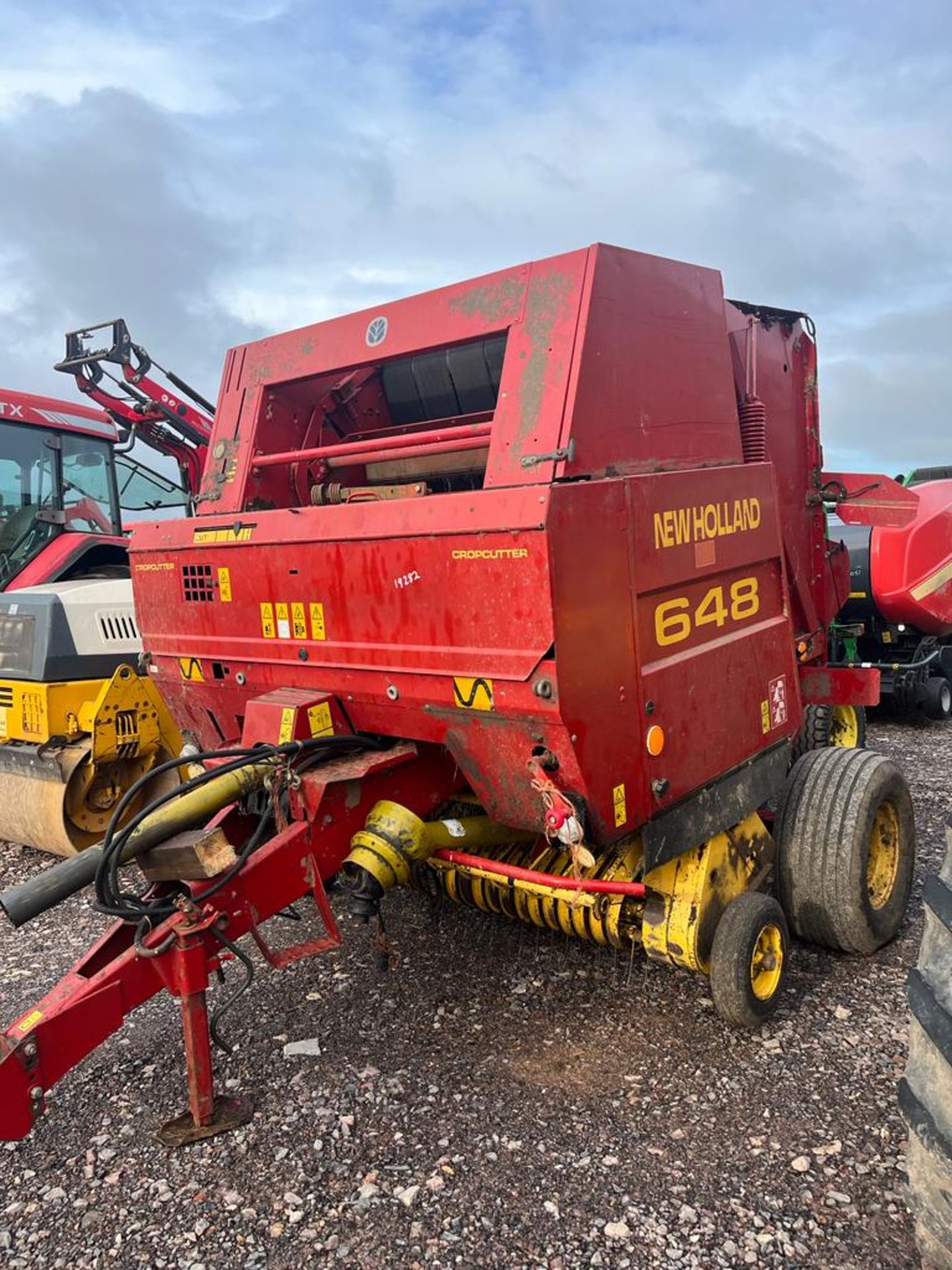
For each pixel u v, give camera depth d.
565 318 2.94
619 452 2.99
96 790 5.32
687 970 3.49
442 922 4.28
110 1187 2.65
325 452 3.52
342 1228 2.47
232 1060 3.24
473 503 2.75
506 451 2.92
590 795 2.79
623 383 3.03
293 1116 2.93
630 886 2.97
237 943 4.15
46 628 5.13
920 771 6.74
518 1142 2.78
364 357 3.53
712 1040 3.29
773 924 3.36
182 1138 2.80
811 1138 2.76
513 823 3.04
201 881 2.78
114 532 7.03
